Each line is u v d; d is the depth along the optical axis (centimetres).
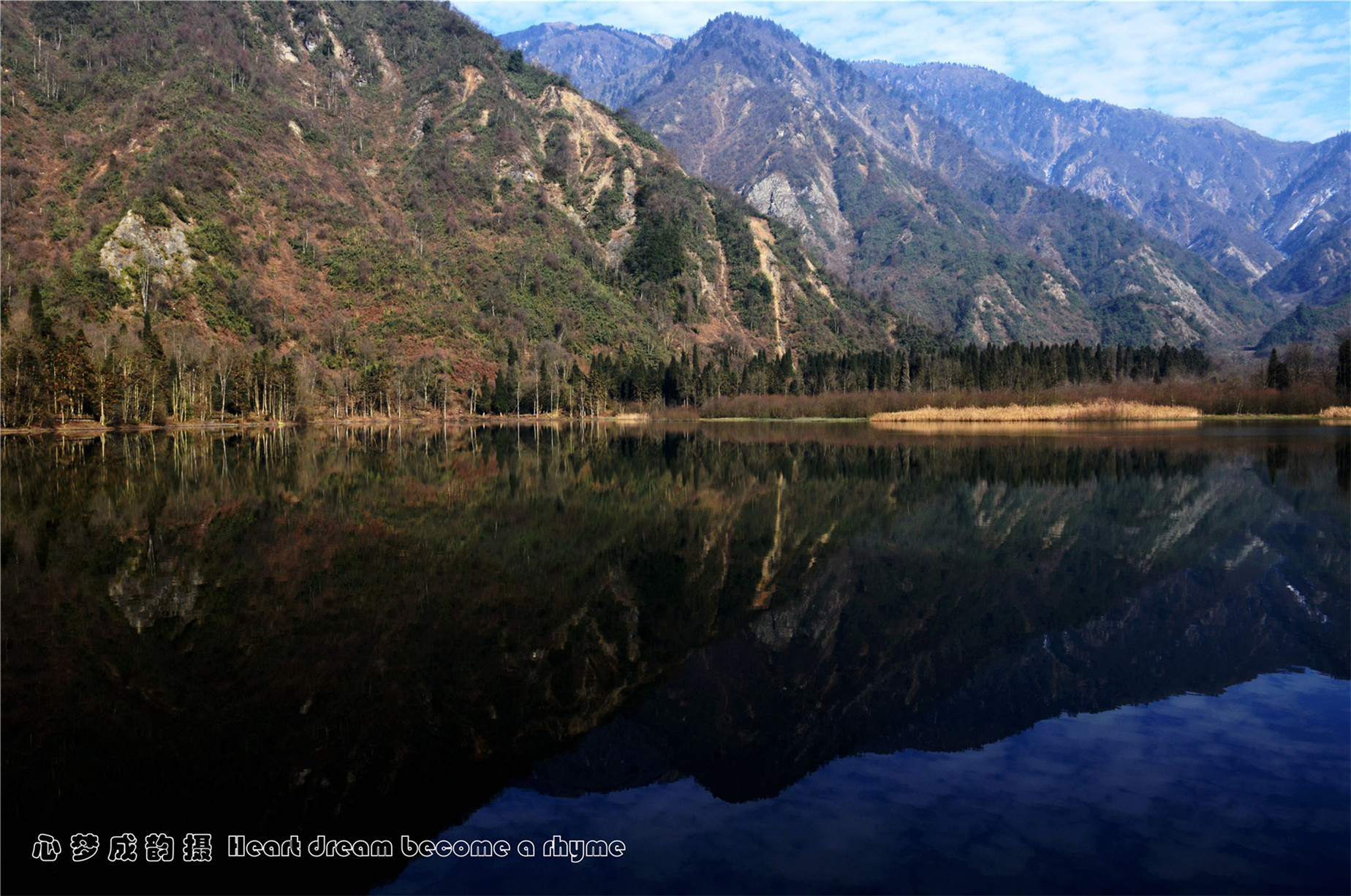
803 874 738
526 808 878
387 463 4875
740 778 934
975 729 1076
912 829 818
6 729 1055
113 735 1041
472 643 1432
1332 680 1259
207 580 1831
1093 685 1253
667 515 2866
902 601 1748
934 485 3609
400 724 1089
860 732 1078
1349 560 2114
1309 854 757
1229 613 1639
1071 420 9488
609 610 1666
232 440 7056
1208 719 1100
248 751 1006
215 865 773
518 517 2795
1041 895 700
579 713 1138
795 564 2094
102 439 6675
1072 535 2461
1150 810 850
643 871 746
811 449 5822
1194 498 3120
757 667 1337
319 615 1574
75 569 1939
